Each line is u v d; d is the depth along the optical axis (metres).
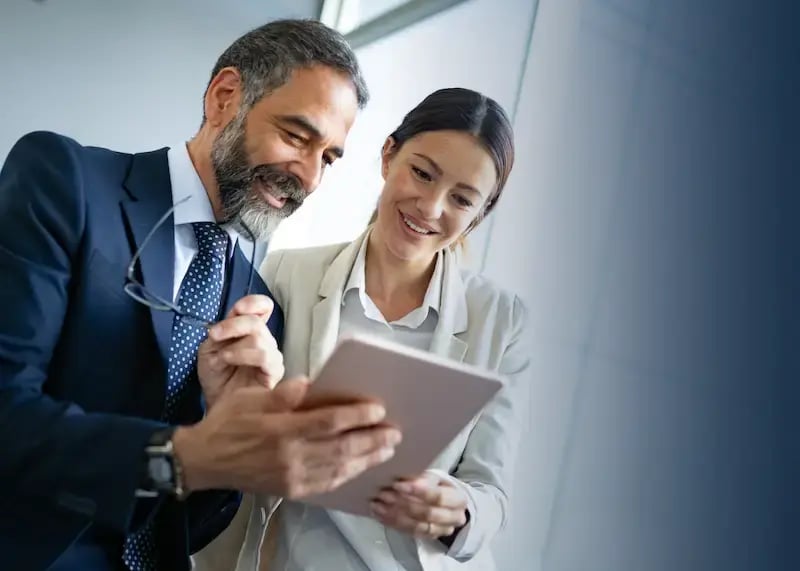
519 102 1.89
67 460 0.80
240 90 1.11
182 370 1.05
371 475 0.93
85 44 3.19
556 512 1.50
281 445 0.75
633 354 1.43
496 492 1.22
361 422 0.75
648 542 1.31
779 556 1.12
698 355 1.31
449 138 1.22
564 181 1.70
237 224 1.12
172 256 1.04
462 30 2.35
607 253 1.54
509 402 1.34
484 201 1.29
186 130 3.39
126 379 0.98
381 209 1.31
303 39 1.08
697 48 1.45
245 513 1.33
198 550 1.18
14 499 0.85
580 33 1.76
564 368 1.57
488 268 1.82
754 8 1.35
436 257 1.39
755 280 1.24
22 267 0.91
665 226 1.43
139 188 1.06
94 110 3.21
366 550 1.19
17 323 0.89
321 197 3.09
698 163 1.39
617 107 1.61
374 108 2.83
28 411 0.84
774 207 1.25
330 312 1.31
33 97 3.10
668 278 1.40
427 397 0.78
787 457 1.14
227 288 1.15
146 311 0.99
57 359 0.95
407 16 2.70
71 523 0.87
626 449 1.40
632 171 1.54
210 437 0.78
